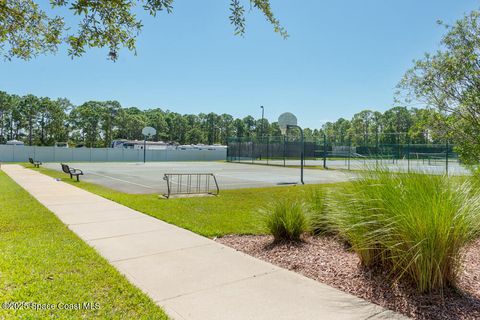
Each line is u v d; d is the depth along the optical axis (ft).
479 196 10.85
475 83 19.70
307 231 16.31
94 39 10.97
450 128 21.03
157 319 8.41
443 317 8.36
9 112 209.15
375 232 10.74
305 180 53.83
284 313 8.81
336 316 8.63
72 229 18.65
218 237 17.19
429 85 21.35
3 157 122.11
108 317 8.45
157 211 23.94
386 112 215.31
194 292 10.19
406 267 9.67
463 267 10.57
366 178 12.46
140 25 11.53
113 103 243.60
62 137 218.59
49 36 12.59
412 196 10.25
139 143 168.14
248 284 10.85
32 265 12.16
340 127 264.52
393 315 8.61
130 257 13.69
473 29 20.02
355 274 11.27
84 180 51.44
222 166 99.45
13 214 22.47
